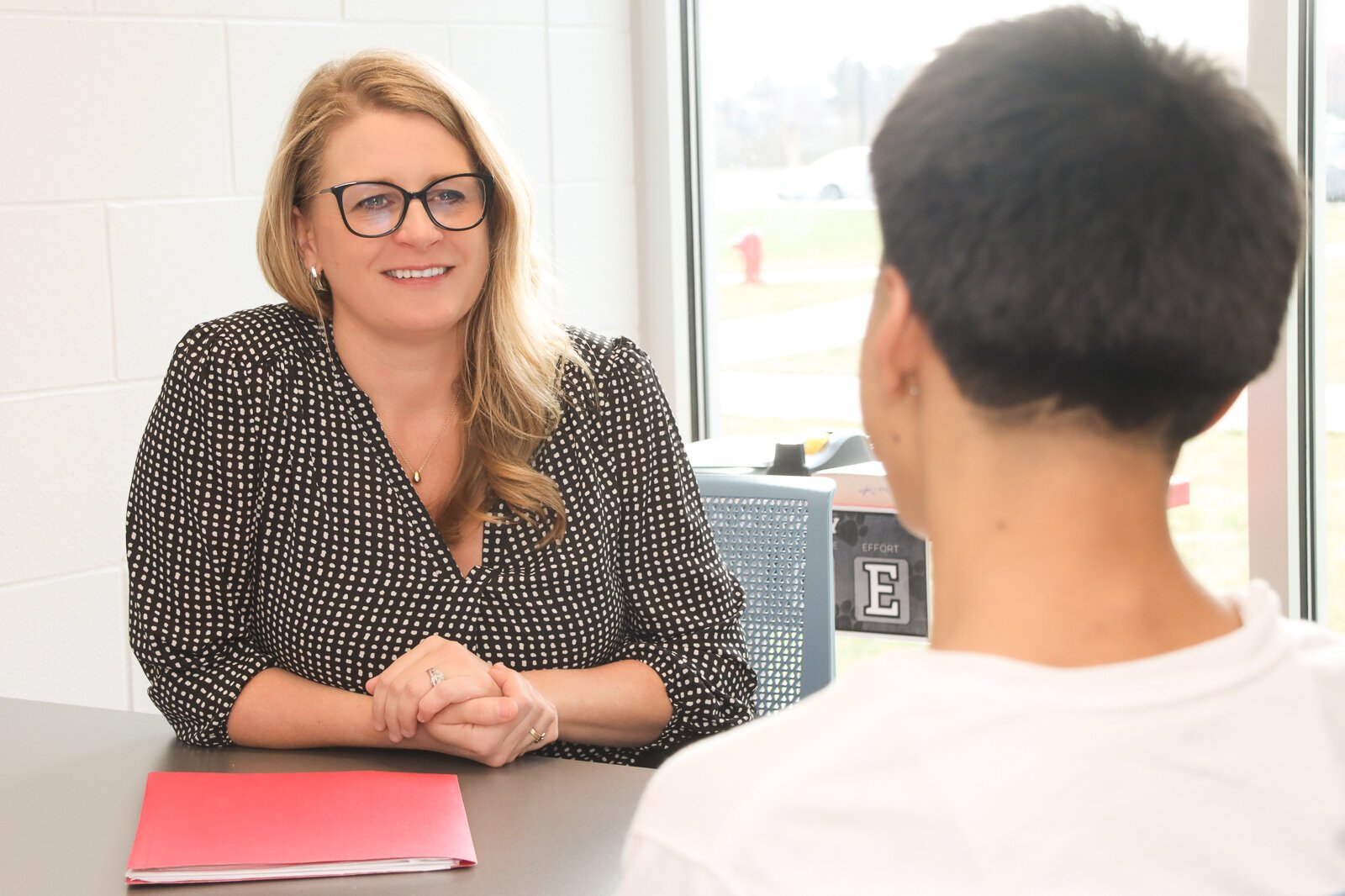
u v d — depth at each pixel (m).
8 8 2.10
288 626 1.54
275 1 2.40
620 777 1.29
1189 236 0.54
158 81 2.27
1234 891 0.53
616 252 2.97
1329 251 2.20
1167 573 0.58
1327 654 0.61
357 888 1.06
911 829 0.53
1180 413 0.57
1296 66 2.17
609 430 1.66
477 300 1.61
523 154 2.79
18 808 1.24
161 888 1.07
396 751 1.38
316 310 1.63
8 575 2.17
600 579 1.62
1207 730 0.54
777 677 1.92
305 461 1.55
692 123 2.97
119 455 2.28
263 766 1.34
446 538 1.57
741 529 1.94
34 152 2.15
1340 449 2.24
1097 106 0.55
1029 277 0.54
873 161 0.60
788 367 2.89
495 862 1.11
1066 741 0.53
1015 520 0.57
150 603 1.54
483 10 2.70
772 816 0.54
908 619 2.18
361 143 1.53
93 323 2.23
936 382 0.59
